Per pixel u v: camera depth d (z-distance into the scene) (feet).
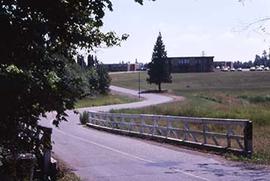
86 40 18.97
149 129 89.76
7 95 16.49
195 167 48.93
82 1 17.75
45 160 40.27
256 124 100.22
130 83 529.04
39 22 16.72
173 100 287.89
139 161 54.34
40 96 17.24
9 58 16.78
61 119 18.21
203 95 330.75
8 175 17.78
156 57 432.66
